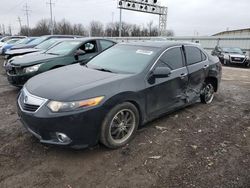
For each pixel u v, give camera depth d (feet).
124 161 11.09
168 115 16.66
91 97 10.90
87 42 24.76
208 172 10.37
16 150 11.77
